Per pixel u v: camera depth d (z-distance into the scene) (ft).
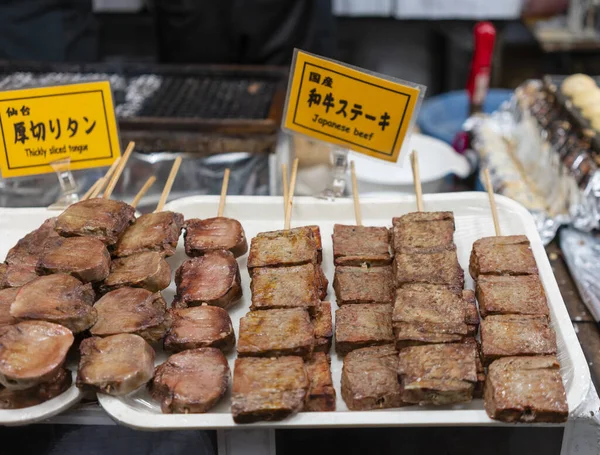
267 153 2.23
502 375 1.20
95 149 1.77
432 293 1.37
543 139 2.33
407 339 1.28
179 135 2.22
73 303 1.26
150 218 1.56
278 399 1.15
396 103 1.61
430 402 1.20
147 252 1.47
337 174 1.79
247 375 1.20
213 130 2.23
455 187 2.59
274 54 3.29
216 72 2.71
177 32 3.24
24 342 1.19
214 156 2.25
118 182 2.27
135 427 1.15
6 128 1.66
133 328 1.27
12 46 3.34
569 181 2.09
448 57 4.67
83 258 1.37
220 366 1.26
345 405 1.27
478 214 1.75
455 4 4.35
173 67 2.75
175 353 1.33
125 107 2.41
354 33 4.71
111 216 1.48
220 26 3.19
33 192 2.25
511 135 2.72
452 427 1.17
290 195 1.67
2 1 3.22
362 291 1.46
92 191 1.73
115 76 2.69
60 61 3.42
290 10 3.17
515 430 1.18
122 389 1.17
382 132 1.66
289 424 1.15
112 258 1.49
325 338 1.34
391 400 1.23
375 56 4.80
